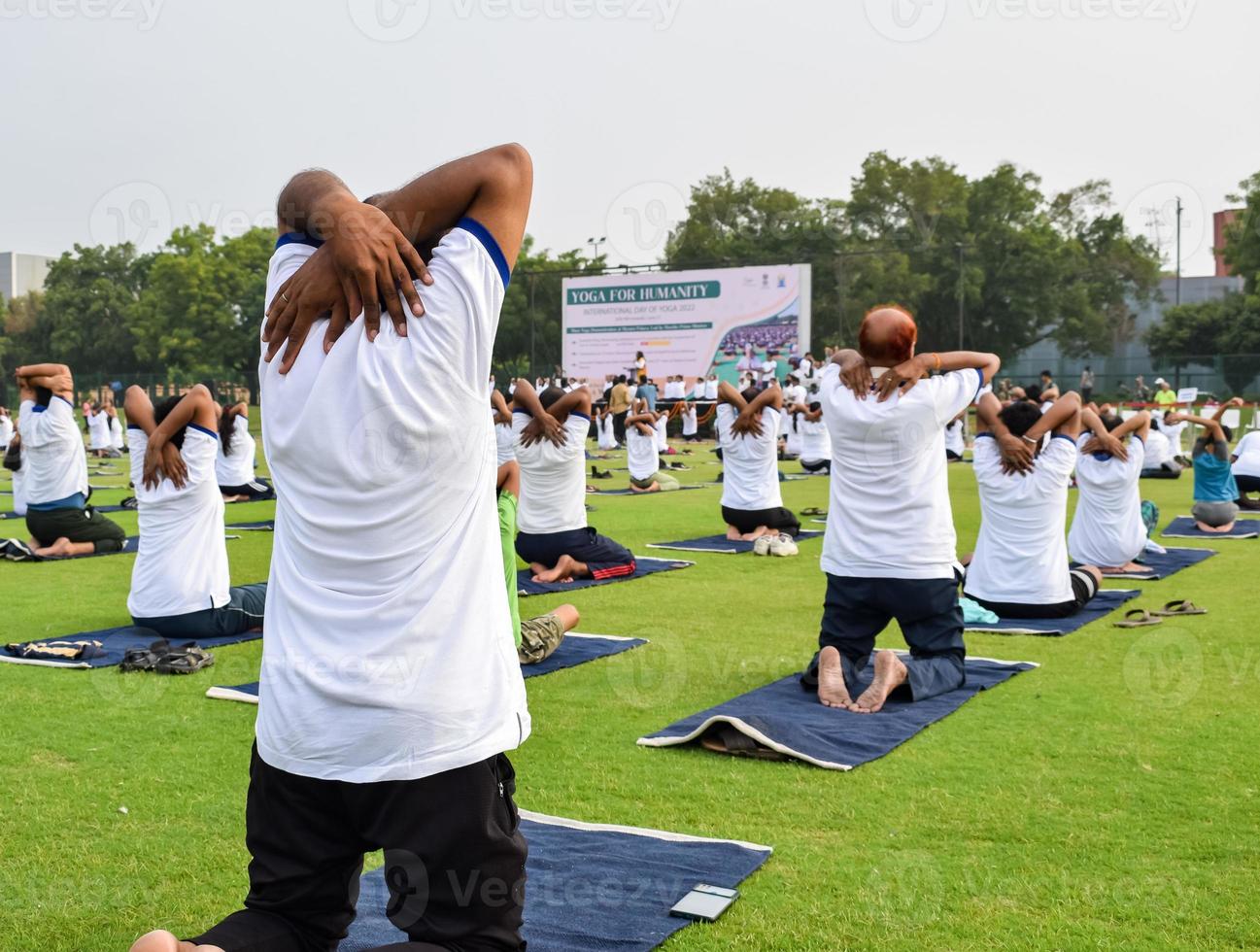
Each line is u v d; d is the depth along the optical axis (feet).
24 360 164.55
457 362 7.02
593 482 67.00
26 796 14.44
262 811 7.59
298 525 7.25
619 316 122.62
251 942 7.21
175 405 24.67
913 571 18.75
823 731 16.76
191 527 24.07
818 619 26.35
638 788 14.69
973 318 139.23
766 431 39.60
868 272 134.51
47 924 10.93
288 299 7.09
